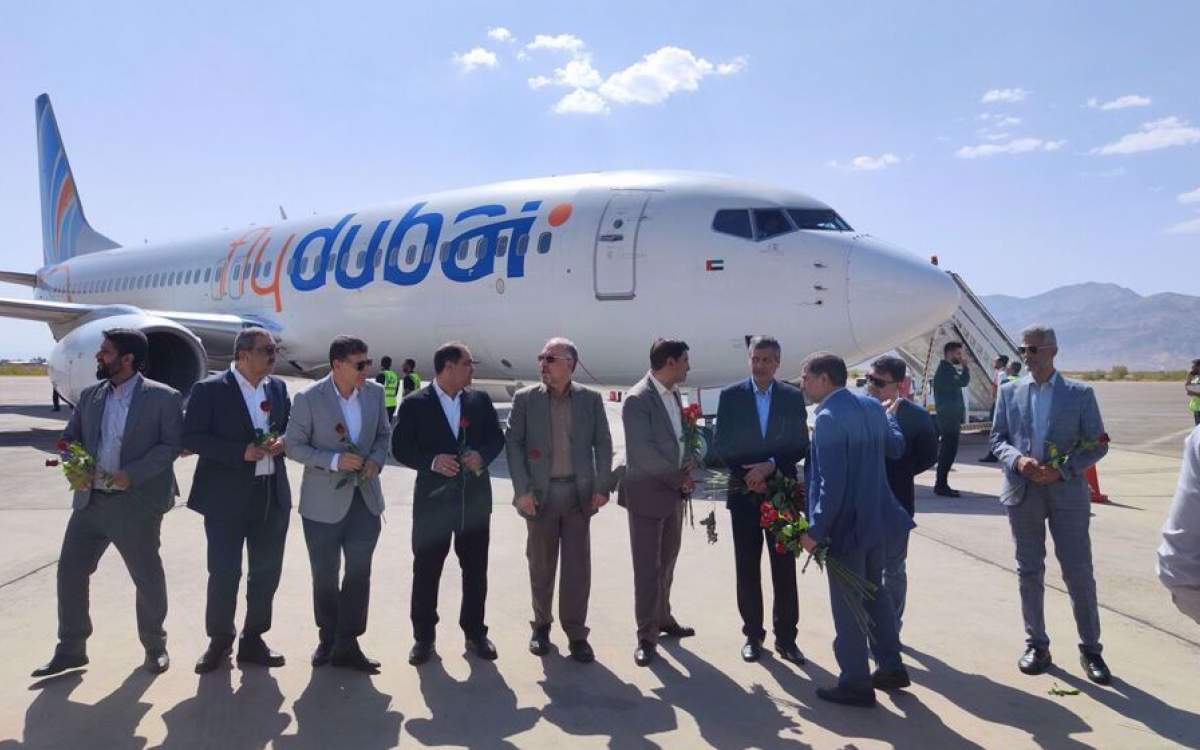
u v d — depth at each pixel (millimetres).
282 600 5742
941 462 9633
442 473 4594
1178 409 26312
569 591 4703
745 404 4852
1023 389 4574
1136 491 10250
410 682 4402
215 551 4516
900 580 4875
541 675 4500
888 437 4402
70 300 23984
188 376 13109
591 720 3936
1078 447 4305
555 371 4707
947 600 5652
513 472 4785
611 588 6020
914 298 10258
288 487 4746
